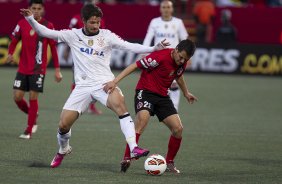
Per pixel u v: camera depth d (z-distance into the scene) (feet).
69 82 201.67
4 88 181.27
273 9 260.83
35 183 75.20
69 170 83.76
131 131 81.87
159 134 119.14
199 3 257.55
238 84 210.79
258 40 262.47
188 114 148.77
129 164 83.05
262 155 100.73
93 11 82.79
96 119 136.87
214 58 235.81
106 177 79.87
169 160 85.51
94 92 84.28
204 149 104.68
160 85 84.94
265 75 234.58
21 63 111.14
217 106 163.63
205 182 78.89
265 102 173.58
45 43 110.63
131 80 214.48
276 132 126.21
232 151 103.65
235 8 261.65
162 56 83.30
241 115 149.38
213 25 259.39
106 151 99.40
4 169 82.94
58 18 251.80
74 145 103.96
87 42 84.58
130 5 254.27
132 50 84.94
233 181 80.12
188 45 82.02
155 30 135.64
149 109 84.53
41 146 101.50
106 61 85.56
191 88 197.06
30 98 110.01
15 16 252.42
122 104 83.15
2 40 234.99
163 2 134.82
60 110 146.72
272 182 80.28
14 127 120.37
